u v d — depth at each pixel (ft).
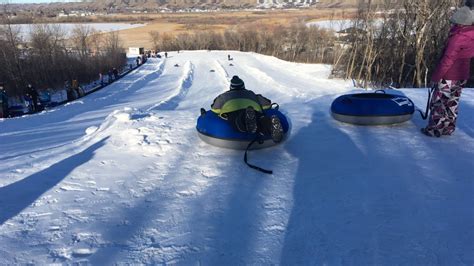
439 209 11.30
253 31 264.93
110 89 95.45
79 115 55.36
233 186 13.78
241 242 10.24
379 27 89.30
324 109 25.36
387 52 84.89
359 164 15.05
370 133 19.02
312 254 9.56
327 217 11.25
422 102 26.40
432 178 13.42
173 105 63.62
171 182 14.35
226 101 17.89
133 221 11.53
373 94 22.15
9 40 95.50
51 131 39.50
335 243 9.94
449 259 9.02
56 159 17.53
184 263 9.43
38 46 110.83
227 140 17.26
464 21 15.80
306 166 15.28
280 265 9.21
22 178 15.21
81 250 10.06
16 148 27.86
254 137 17.03
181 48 284.00
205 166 15.81
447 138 17.74
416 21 77.05
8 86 88.02
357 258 9.27
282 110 25.76
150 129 21.29
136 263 9.48
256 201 12.54
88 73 124.88
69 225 11.35
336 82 90.68
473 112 21.98
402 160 15.24
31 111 61.36
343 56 104.37
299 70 128.26
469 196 12.02
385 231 10.33
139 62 175.73
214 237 10.52
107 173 15.47
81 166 16.35
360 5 93.81
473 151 15.87
